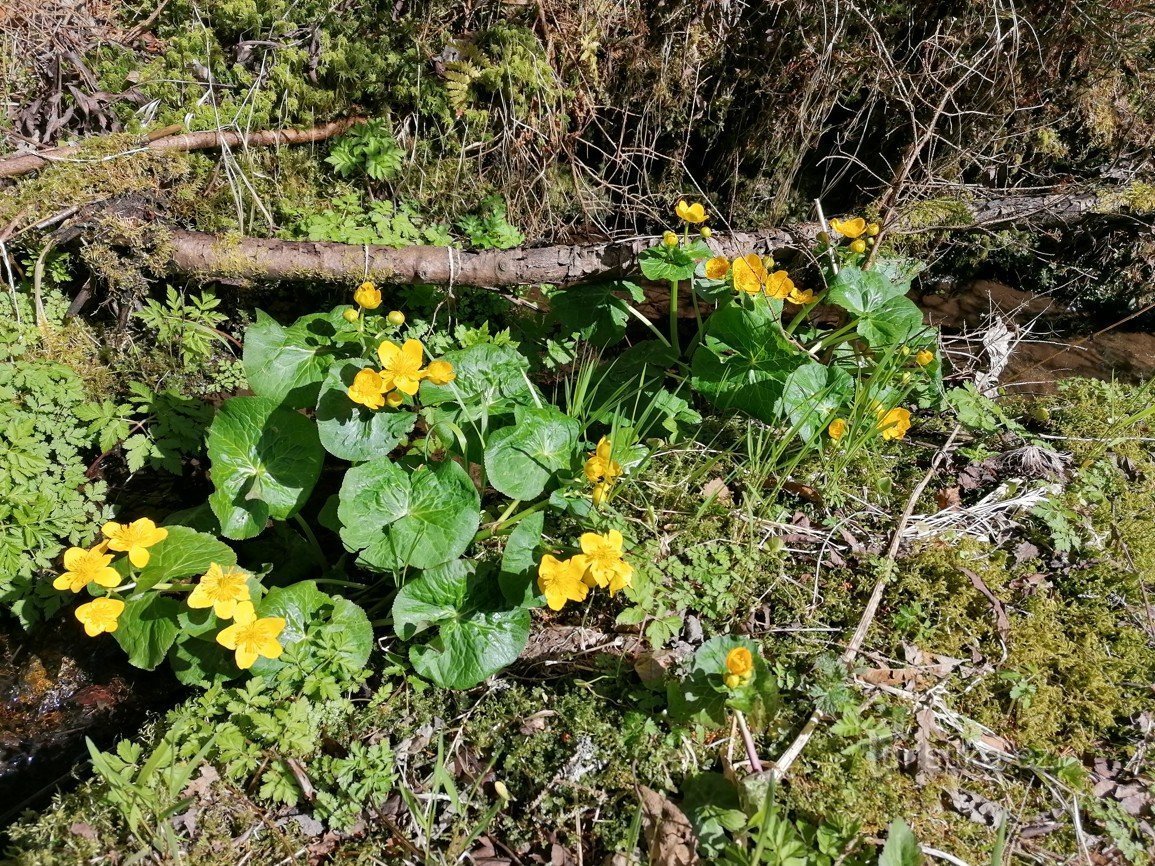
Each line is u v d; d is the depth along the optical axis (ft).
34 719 1.51
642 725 1.33
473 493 1.42
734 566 1.58
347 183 2.35
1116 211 2.40
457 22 2.38
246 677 1.40
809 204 2.70
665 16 2.39
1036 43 2.42
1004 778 1.33
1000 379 2.30
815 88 2.47
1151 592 1.63
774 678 1.40
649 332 2.36
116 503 1.82
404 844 1.21
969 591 1.57
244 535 1.49
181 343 1.99
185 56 2.24
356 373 1.48
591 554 1.30
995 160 2.60
